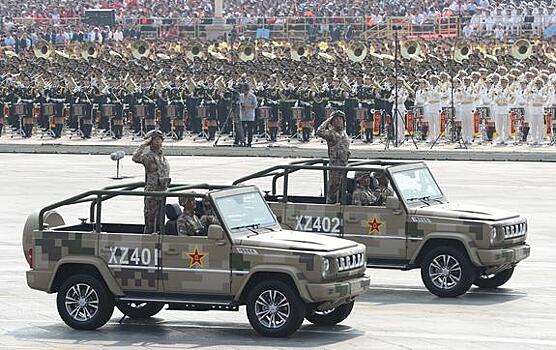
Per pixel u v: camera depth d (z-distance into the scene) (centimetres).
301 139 13888
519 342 5284
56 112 14650
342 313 5612
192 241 5431
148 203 5625
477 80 13625
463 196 9869
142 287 5497
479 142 13575
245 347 5241
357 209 6303
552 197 9850
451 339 5350
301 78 14050
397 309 5975
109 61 15862
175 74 14612
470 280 6175
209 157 12888
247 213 5547
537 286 6531
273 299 5362
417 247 6222
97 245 5541
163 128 14375
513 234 6222
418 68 14600
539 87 13375
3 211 9331
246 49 15775
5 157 13125
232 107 13475
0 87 15138
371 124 13600
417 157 12550
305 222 6359
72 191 10350
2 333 5572
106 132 14650
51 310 6066
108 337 5475
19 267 7169
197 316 5931
